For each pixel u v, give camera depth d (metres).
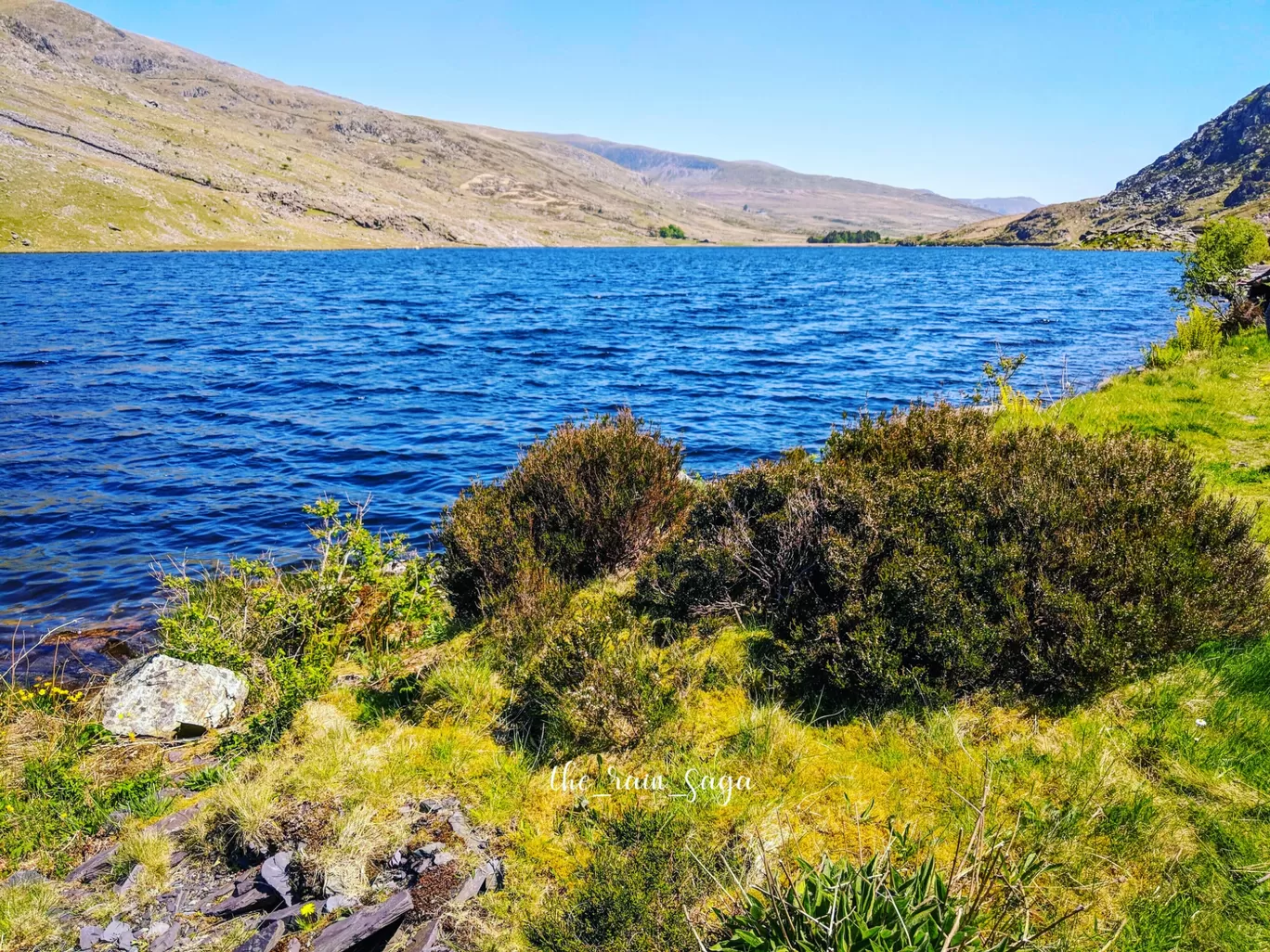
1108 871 3.07
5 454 14.97
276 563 10.04
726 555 5.64
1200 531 4.87
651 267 119.12
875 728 4.16
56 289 56.78
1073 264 120.38
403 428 17.62
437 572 6.83
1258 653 4.29
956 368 24.03
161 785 4.56
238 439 16.47
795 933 2.60
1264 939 2.70
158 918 3.40
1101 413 10.88
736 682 4.80
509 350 30.55
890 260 151.62
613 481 6.98
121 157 174.12
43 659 7.39
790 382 22.67
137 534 11.08
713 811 3.69
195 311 43.91
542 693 4.64
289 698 5.04
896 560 4.64
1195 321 15.94
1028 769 3.69
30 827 4.12
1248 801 3.34
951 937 2.33
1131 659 4.22
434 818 3.78
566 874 3.41
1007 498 5.11
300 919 3.27
